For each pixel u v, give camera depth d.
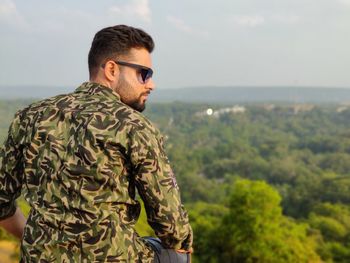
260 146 177.12
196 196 98.56
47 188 1.75
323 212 67.25
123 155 1.73
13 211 2.07
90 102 1.84
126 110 1.80
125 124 1.75
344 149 169.25
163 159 1.79
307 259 27.27
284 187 107.88
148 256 1.84
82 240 1.67
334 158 146.62
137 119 1.79
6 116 90.50
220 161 140.38
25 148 1.85
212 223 30.05
